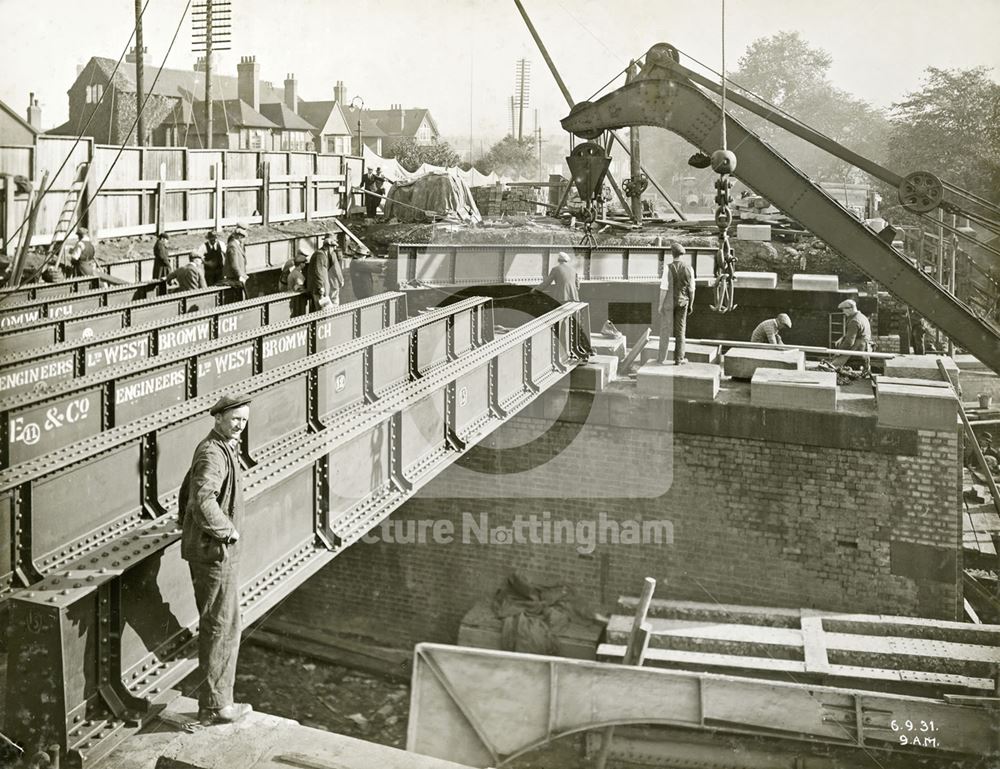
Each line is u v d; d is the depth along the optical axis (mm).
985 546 12695
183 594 5207
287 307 11320
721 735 9586
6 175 12016
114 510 5656
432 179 16219
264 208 16719
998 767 9219
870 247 11359
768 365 12578
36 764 4246
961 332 11273
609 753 9664
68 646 4402
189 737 4609
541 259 13891
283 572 6059
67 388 6398
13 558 4922
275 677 11828
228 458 4789
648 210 17844
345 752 4590
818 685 9953
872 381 12641
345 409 8117
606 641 11359
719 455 11812
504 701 9648
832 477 11391
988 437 14734
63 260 12406
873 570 11305
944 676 9961
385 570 13242
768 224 17594
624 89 12008
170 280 12523
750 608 11352
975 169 14680
